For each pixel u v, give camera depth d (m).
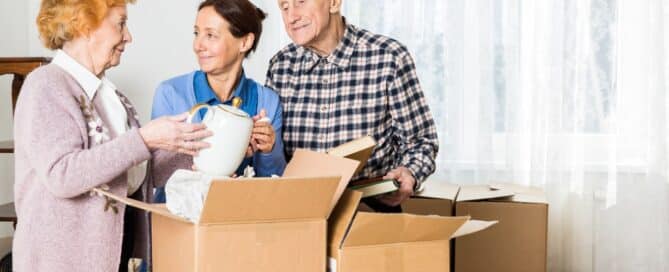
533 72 3.48
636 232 3.52
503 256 2.46
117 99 1.67
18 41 3.74
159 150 1.74
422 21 3.49
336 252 1.42
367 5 3.50
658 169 3.48
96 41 1.60
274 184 1.30
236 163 1.54
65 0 1.56
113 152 1.45
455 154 3.53
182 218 1.31
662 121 3.47
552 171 3.49
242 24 1.81
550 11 3.47
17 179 1.56
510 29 3.47
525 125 3.51
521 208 2.45
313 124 2.09
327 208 1.38
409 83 2.11
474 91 3.50
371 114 2.07
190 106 1.85
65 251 1.51
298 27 2.00
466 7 3.48
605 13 3.46
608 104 3.49
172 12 3.72
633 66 3.47
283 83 2.13
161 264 1.44
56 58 1.60
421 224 1.44
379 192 1.71
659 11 3.44
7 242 3.67
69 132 1.48
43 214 1.51
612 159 3.50
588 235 3.52
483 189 2.74
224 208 1.29
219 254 1.31
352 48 2.09
